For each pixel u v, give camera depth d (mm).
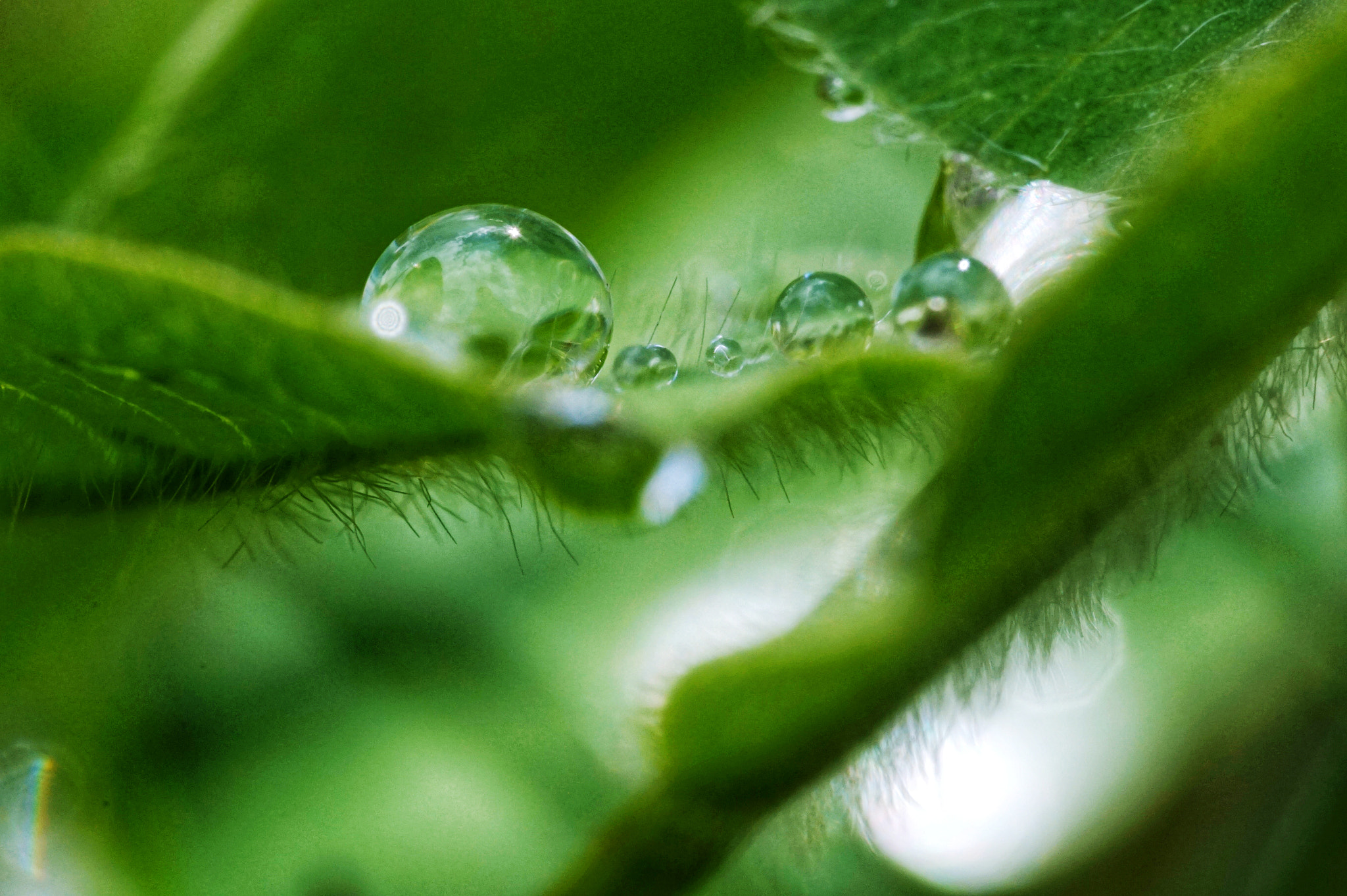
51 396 54
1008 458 55
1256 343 54
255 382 54
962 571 56
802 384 54
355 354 53
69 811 65
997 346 57
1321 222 54
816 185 63
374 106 61
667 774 56
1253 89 54
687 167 63
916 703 57
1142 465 55
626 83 62
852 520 58
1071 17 57
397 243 58
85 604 63
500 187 62
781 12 57
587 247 62
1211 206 54
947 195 59
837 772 57
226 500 55
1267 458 56
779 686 56
